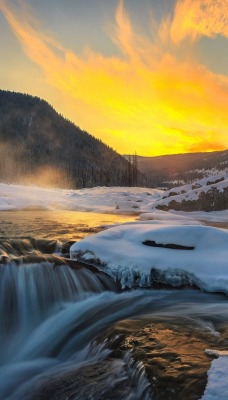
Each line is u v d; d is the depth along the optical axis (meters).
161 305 6.11
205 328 4.59
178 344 4.02
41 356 5.58
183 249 7.72
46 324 6.41
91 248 7.86
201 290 6.59
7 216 18.89
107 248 7.82
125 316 5.96
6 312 6.52
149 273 6.96
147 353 3.80
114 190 48.56
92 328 5.81
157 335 4.35
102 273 7.39
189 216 19.30
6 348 5.95
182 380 3.16
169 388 3.09
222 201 20.89
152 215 18.50
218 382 3.05
